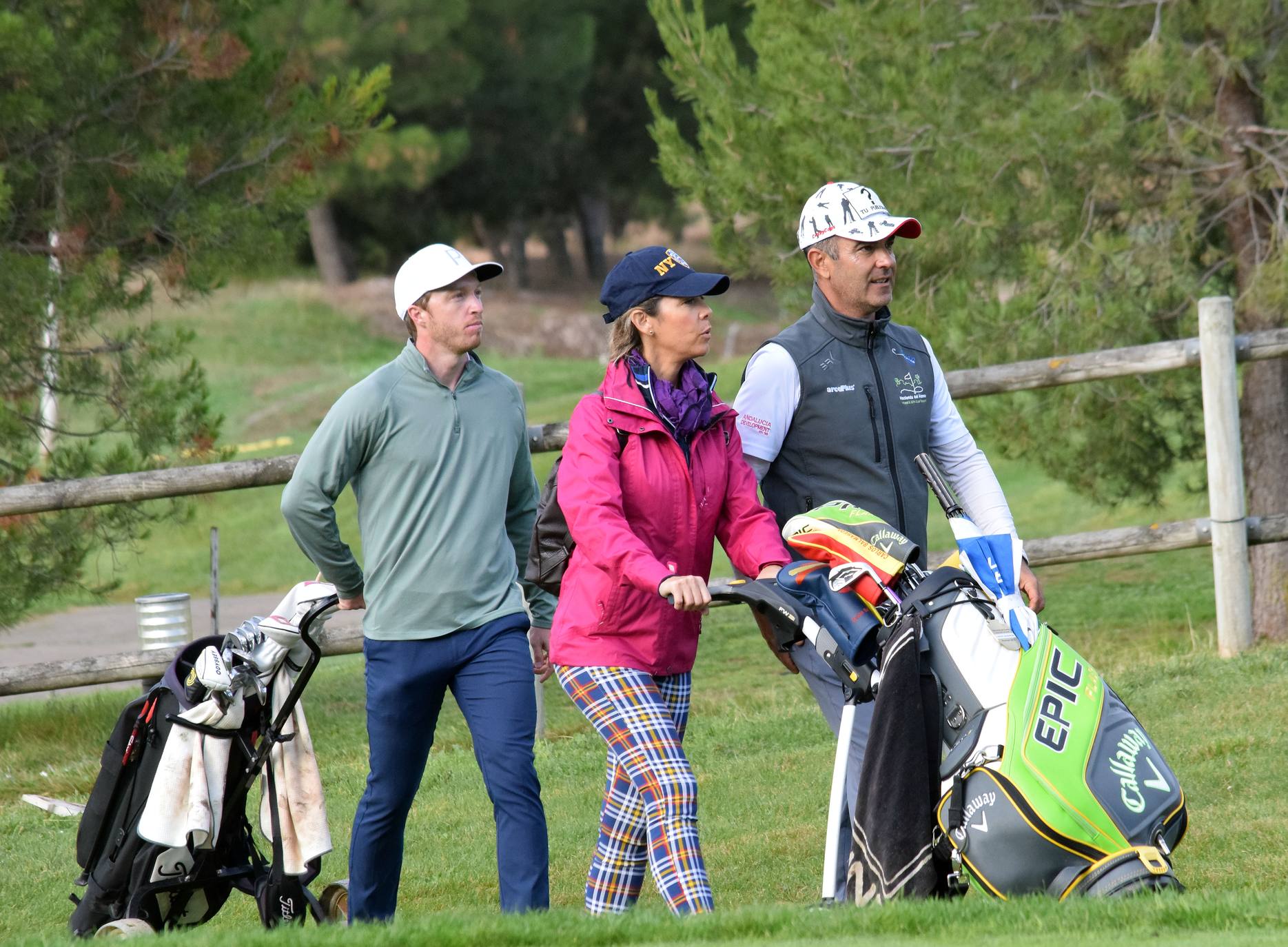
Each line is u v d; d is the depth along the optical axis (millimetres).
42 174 37281
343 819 23656
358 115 41344
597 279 185750
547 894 15445
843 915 12484
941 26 37250
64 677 27359
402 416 15773
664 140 41438
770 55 39438
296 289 136375
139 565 72062
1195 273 39406
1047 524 65062
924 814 13266
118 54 37594
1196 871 17172
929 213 36344
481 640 15820
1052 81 37938
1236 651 27656
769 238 41344
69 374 37625
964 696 13227
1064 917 11703
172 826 15984
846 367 16484
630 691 14891
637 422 14906
